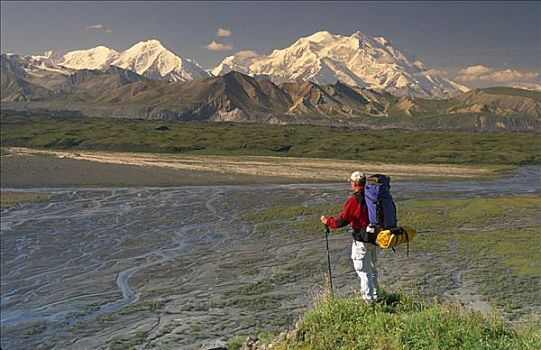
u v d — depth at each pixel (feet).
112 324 67.31
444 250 102.17
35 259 101.45
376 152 440.86
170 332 63.62
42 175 244.01
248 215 150.00
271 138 540.52
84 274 91.35
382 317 32.50
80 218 146.10
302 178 264.93
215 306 72.84
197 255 103.65
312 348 32.27
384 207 33.24
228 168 308.60
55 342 62.39
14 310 73.82
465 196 193.06
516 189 218.38
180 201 181.27
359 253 34.50
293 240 115.44
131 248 110.52
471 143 504.84
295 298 75.41
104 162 319.68
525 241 108.58
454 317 32.32
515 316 62.44
